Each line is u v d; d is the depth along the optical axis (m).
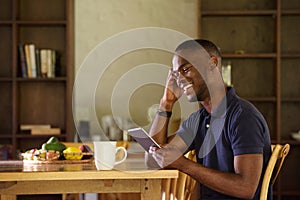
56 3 5.61
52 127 5.60
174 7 6.58
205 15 5.48
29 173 2.41
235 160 2.51
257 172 2.48
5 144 5.54
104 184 2.51
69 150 2.96
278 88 5.40
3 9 5.56
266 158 2.59
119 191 2.52
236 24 5.60
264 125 2.59
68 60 5.45
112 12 6.71
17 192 2.49
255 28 5.59
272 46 5.59
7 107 5.58
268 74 5.60
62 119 5.62
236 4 5.58
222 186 2.48
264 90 5.61
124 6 6.69
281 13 5.42
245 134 2.51
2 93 5.57
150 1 6.62
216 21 5.59
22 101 5.61
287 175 5.54
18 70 5.53
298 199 5.49
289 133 5.59
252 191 2.46
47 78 5.41
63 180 2.50
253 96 5.60
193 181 3.03
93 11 6.73
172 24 6.58
